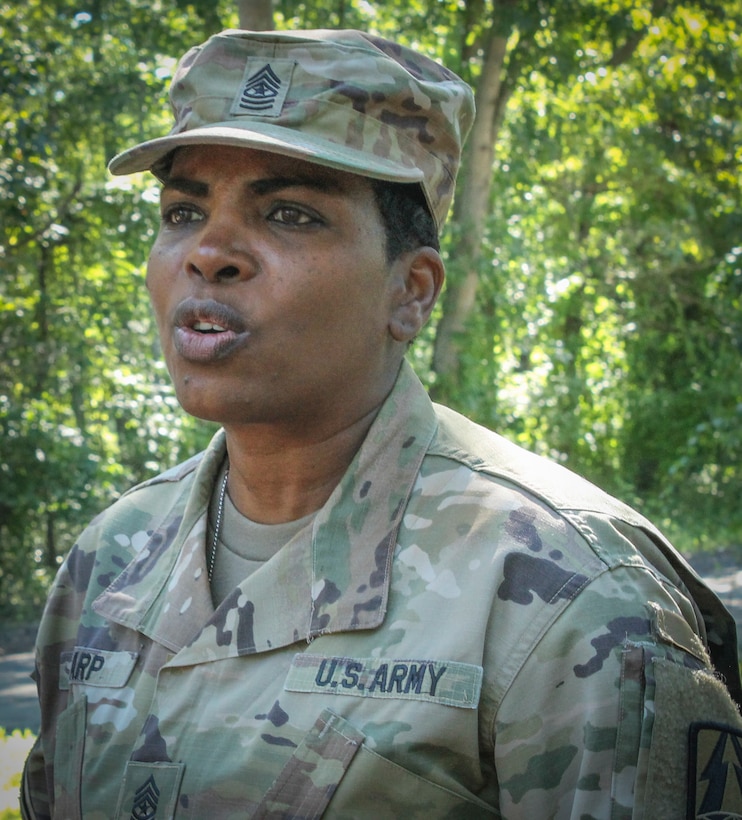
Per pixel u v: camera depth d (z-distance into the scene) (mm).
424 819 1320
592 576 1357
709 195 13867
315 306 1443
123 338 10656
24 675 7992
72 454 9797
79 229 10398
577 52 11078
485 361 10883
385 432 1537
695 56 11508
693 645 1392
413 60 1615
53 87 10008
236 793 1370
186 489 1803
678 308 15289
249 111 1493
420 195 1573
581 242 14961
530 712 1317
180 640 1543
